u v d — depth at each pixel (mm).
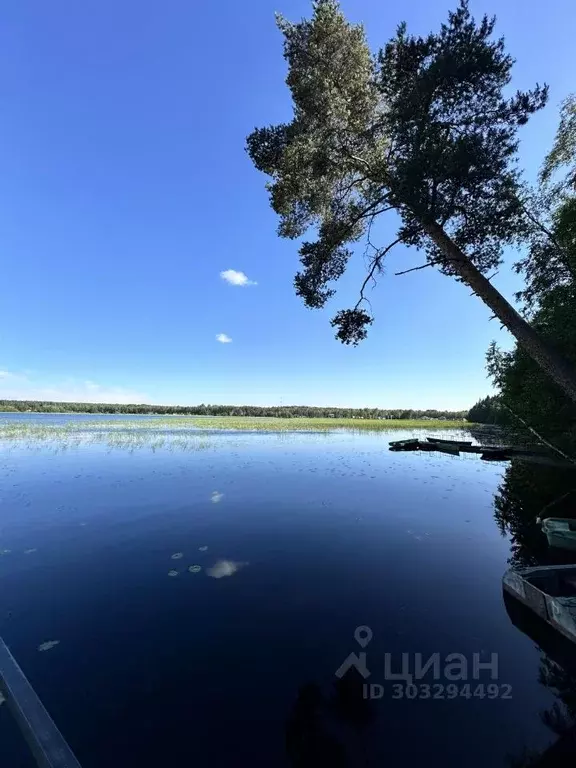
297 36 8609
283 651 3727
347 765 2525
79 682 3246
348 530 7383
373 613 4457
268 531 7215
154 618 4273
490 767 2551
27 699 3027
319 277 9867
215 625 4148
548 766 2564
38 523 7480
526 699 3176
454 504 9609
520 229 8320
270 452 18578
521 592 4508
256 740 2721
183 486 10688
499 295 7668
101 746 2639
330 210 9797
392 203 8047
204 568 5586
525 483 12562
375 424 53750
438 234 7691
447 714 2990
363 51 8500
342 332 9820
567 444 15180
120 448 18562
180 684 3250
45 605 4520
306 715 2936
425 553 6352
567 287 9922
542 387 13008
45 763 2479
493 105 7324
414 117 7348
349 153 8578
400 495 10336
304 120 8477
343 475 12984
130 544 6469
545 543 6945
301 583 5176
